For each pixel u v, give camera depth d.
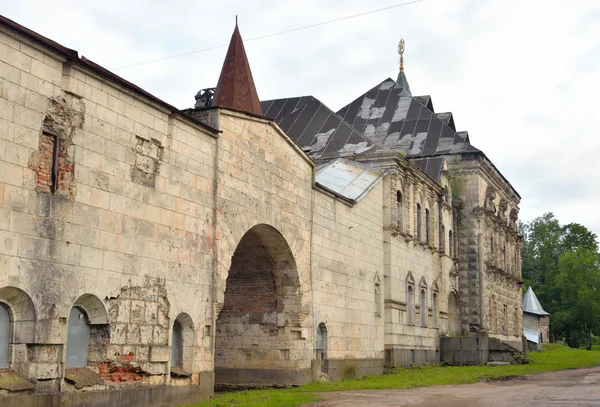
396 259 42.03
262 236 28.92
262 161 27.38
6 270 15.66
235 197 25.23
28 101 16.53
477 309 55.75
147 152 20.78
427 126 58.19
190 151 22.84
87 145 18.38
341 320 34.25
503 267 65.56
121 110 19.75
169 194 21.59
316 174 40.81
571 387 29.52
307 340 30.67
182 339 22.30
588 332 109.19
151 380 20.33
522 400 22.95
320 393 26.14
